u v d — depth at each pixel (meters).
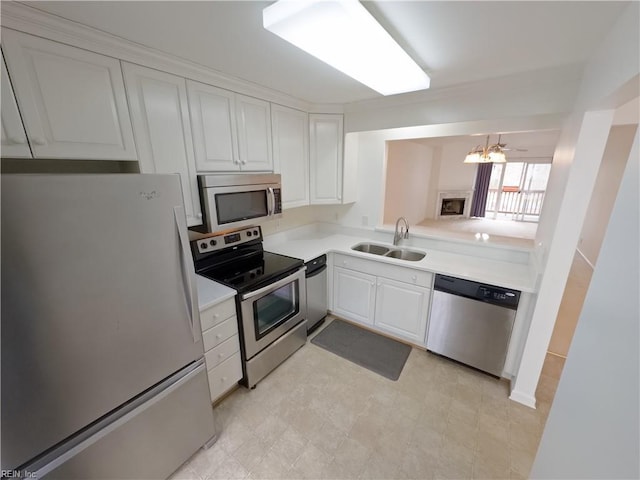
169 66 1.60
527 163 7.91
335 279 2.99
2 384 0.90
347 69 1.55
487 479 1.51
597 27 1.21
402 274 2.51
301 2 0.98
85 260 1.03
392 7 1.09
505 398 2.03
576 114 1.69
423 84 1.78
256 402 2.00
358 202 3.27
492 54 1.53
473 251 2.64
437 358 2.46
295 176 2.65
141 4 1.07
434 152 7.55
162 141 1.63
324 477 1.52
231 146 2.02
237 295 1.90
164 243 1.27
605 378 0.66
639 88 1.10
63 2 1.05
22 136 1.16
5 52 1.08
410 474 1.54
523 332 2.00
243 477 1.52
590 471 0.69
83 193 1.00
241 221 2.10
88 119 1.33
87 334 1.08
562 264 1.70
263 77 1.92
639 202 0.59
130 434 1.28
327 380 2.21
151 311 1.27
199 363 1.54
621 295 0.63
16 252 0.88
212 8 1.11
